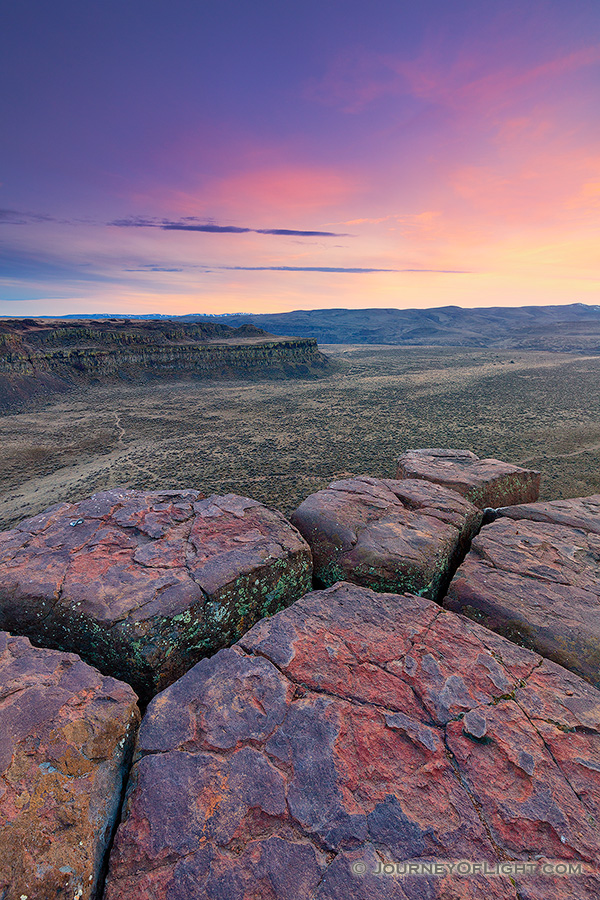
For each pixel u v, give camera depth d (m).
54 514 7.83
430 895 2.63
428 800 3.20
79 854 2.93
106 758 3.61
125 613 5.19
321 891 2.67
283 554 6.54
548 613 5.69
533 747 3.63
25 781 3.25
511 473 11.66
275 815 3.12
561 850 2.90
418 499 9.45
